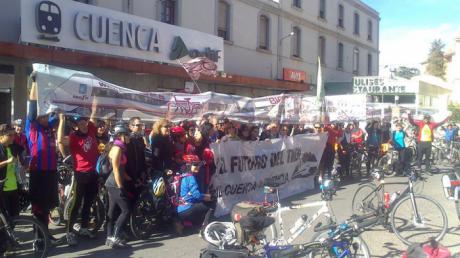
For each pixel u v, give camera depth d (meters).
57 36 12.09
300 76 26.11
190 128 9.54
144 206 7.38
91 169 6.89
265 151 10.34
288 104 12.66
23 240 6.29
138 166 7.40
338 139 13.67
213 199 8.31
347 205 9.78
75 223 7.48
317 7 29.61
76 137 6.86
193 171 7.73
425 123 15.32
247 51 22.75
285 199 10.73
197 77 16.12
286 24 25.94
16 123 8.73
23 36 11.34
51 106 7.02
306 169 12.09
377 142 15.34
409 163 14.68
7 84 11.92
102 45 13.39
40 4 11.62
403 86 28.39
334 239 5.16
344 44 33.84
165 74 15.62
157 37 15.20
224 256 5.16
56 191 6.82
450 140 18.98
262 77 23.92
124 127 6.88
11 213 6.63
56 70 7.14
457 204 8.04
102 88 7.95
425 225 7.34
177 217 7.54
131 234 7.39
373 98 30.94
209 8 20.09
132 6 16.12
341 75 33.41
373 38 39.25
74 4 12.54
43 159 6.60
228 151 9.20
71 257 6.34
